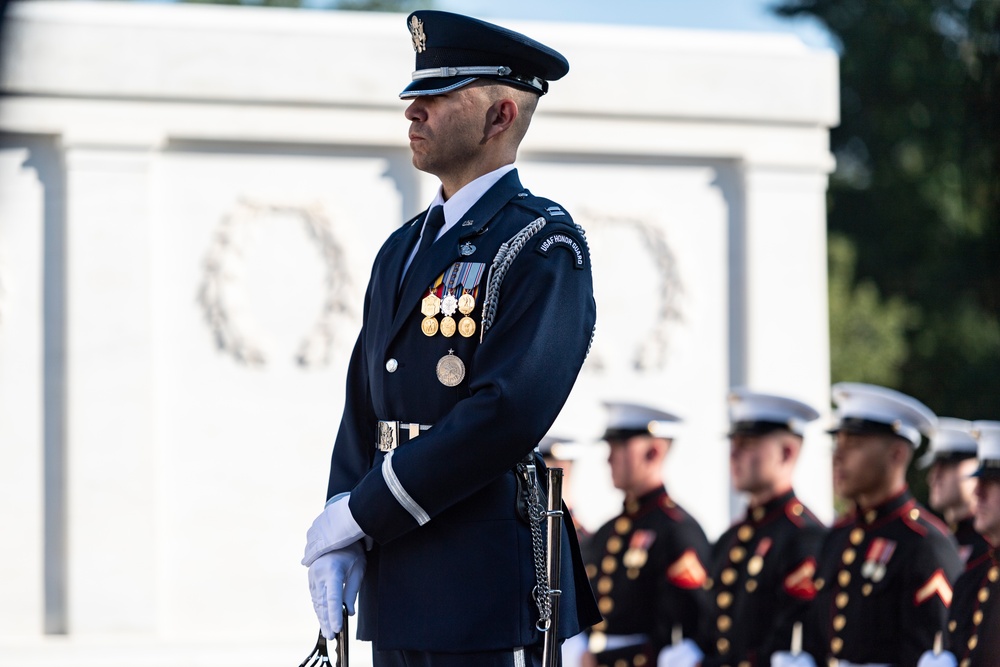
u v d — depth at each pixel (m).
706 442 25.27
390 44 24.25
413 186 24.39
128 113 23.39
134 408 23.20
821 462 25.31
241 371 23.70
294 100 23.89
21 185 23.22
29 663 22.14
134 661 22.50
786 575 16.56
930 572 14.55
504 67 7.57
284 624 23.55
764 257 25.48
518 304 7.23
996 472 13.12
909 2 56.44
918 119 56.31
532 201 7.62
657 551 18.22
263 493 23.67
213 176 23.86
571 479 20.59
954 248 56.41
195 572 23.38
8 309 23.06
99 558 22.91
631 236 25.31
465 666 7.12
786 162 25.62
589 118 25.09
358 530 7.11
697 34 25.77
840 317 51.84
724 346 25.53
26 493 23.00
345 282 24.05
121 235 23.31
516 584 7.23
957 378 54.53
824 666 15.67
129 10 23.59
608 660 18.28
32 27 23.05
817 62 25.80
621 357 25.16
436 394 7.31
